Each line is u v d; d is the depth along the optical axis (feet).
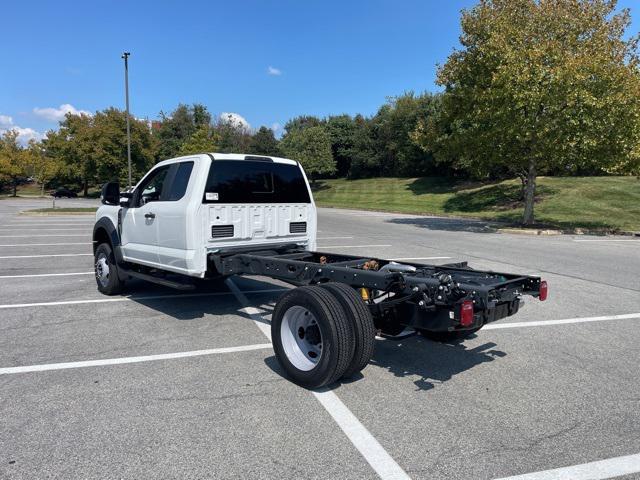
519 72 57.47
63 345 18.39
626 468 10.53
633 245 50.47
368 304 15.11
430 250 45.34
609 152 60.03
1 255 42.27
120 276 25.88
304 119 275.18
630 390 14.56
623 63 61.21
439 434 11.91
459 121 73.77
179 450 11.14
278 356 15.30
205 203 20.33
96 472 10.30
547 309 24.08
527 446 11.39
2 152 229.86
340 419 12.63
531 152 63.36
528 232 63.10
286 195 23.27
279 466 10.52
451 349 18.20
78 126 194.80
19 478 10.07
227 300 25.59
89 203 158.92
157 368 16.14
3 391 14.32
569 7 61.36
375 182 186.60
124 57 98.68
